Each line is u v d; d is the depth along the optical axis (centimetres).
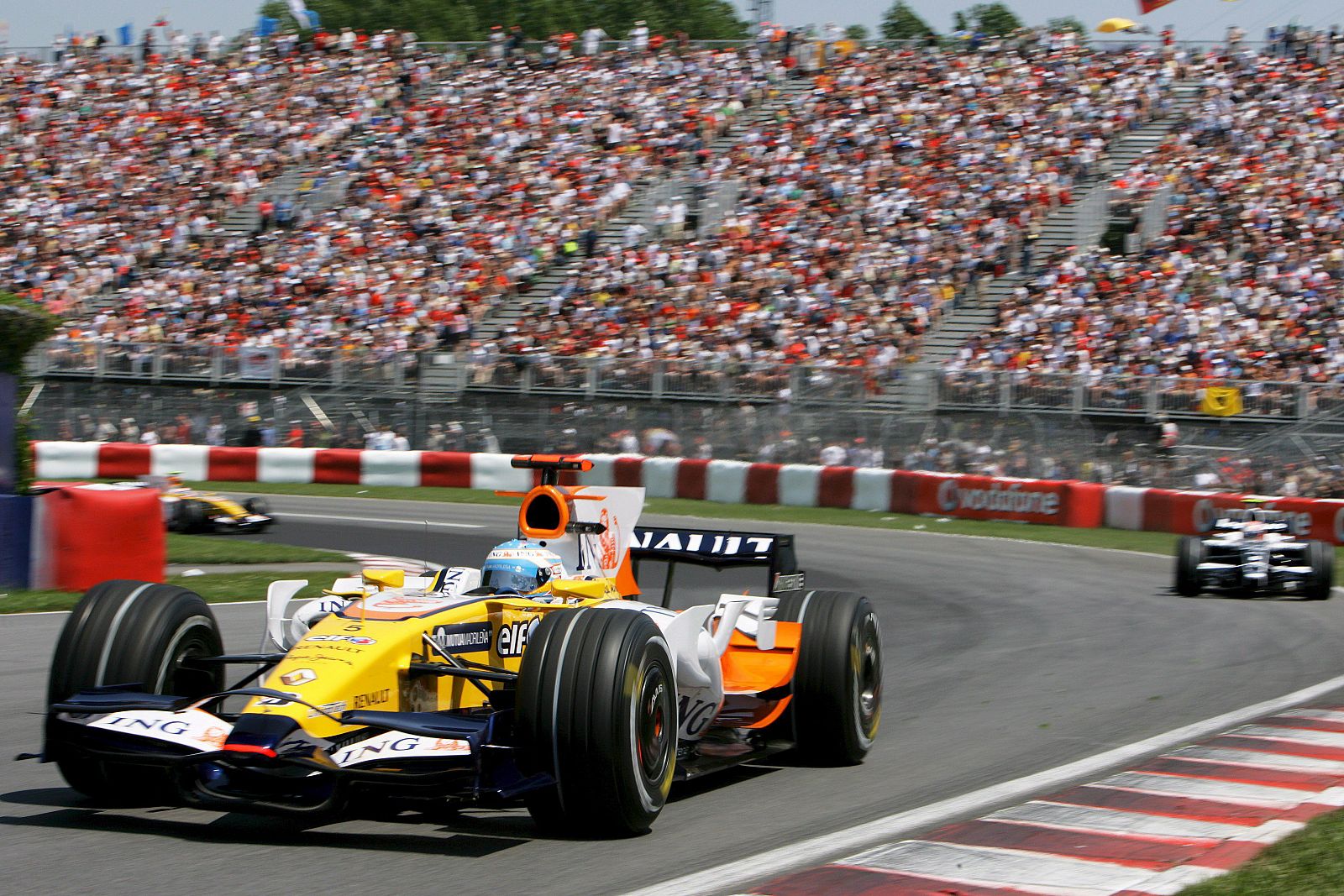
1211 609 3741
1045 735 2002
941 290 7150
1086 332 6594
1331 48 8231
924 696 2367
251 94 9744
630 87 9325
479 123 9188
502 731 1334
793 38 9450
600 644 1321
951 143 8062
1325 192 7012
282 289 8094
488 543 5025
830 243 7556
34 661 2494
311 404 7450
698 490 6731
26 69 10288
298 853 1275
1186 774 1692
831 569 4409
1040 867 1249
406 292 7919
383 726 1269
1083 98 8262
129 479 7300
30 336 3597
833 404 6656
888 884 1191
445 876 1208
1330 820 1389
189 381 7588
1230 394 5912
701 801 1556
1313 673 2664
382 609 1477
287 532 5297
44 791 1536
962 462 6309
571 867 1245
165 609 1435
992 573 4450
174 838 1326
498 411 7225
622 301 7600
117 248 8556
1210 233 6975
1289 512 5472
